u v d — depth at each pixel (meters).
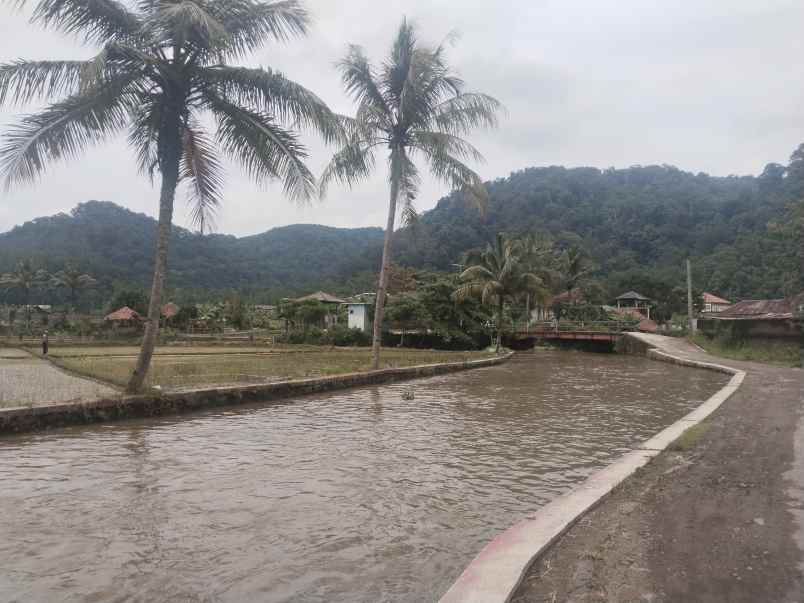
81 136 11.05
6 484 6.26
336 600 3.65
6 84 10.11
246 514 5.29
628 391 16.28
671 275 76.62
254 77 11.94
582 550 4.02
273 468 7.05
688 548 4.01
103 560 4.23
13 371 19.31
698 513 4.80
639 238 91.88
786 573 3.56
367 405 13.12
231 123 12.47
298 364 22.33
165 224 12.01
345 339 44.06
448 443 8.67
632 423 10.64
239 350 35.69
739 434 8.38
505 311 52.66
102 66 9.67
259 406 12.89
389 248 20.69
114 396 11.05
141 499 5.73
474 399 14.30
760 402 11.95
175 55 11.75
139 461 7.40
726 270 68.31
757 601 3.19
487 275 38.12
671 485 5.71
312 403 13.49
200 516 5.23
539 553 3.91
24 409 9.39
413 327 42.66
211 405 12.36
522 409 12.48
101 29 11.14
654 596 3.26
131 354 29.52
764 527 4.42
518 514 5.38
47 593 3.70
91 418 10.30
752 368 22.16
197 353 31.83
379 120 20.17
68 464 7.21
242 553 4.38
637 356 38.91
